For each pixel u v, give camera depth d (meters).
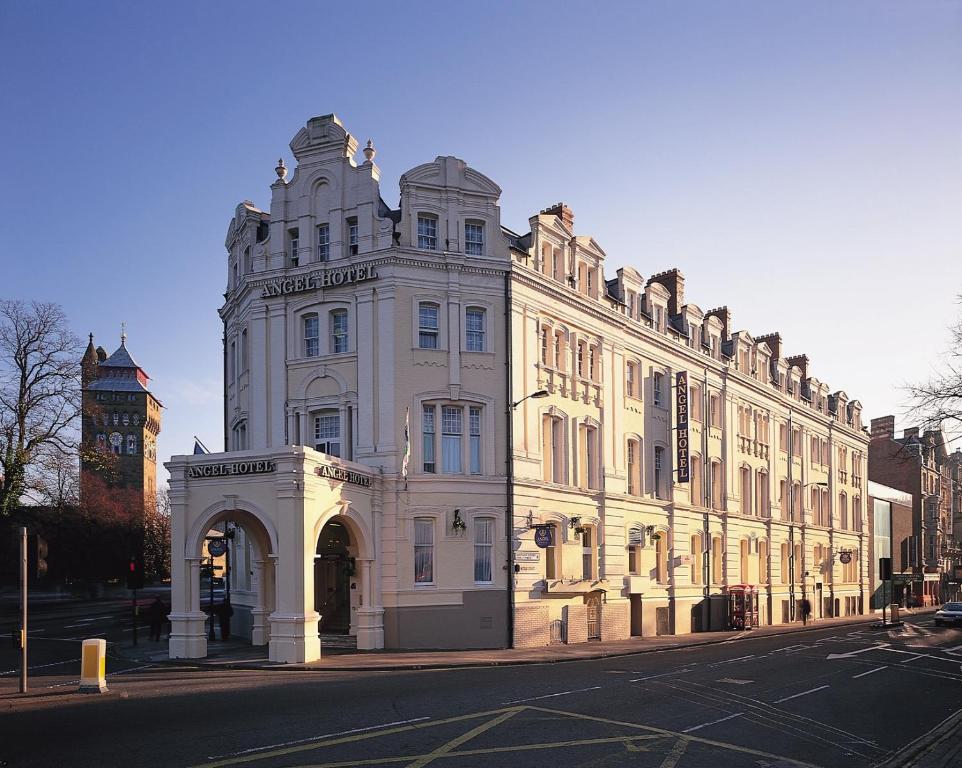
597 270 41.25
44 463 55.31
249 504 27.81
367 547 31.47
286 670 25.53
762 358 60.28
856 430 77.50
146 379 124.38
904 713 19.25
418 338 33.69
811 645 37.94
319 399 34.25
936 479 98.38
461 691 20.50
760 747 14.93
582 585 37.78
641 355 44.75
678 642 38.66
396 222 35.06
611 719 17.00
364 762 12.91
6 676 24.03
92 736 14.73
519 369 35.50
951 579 100.06
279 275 35.22
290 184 35.81
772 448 60.53
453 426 34.28
